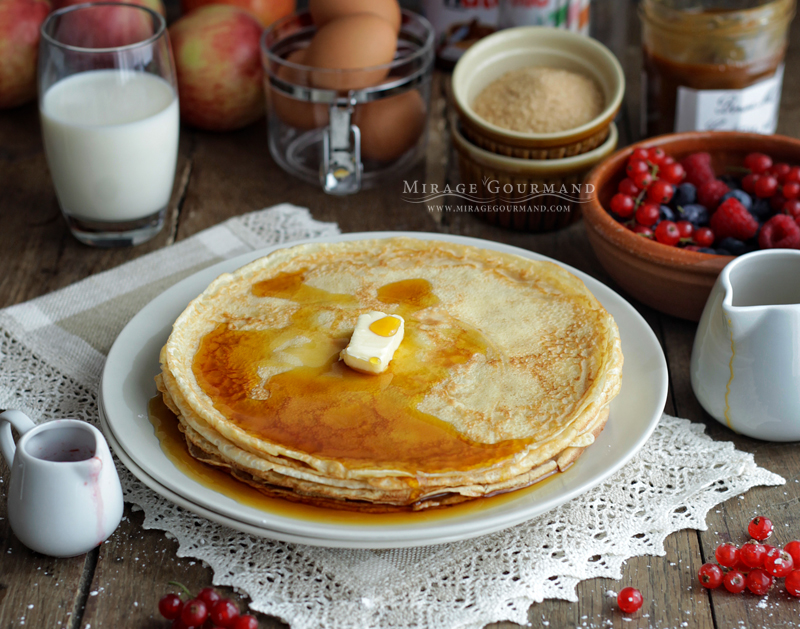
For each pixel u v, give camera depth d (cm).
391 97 128
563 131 123
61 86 121
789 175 119
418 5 152
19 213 129
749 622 102
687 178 122
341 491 102
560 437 103
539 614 102
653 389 108
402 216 128
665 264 114
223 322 110
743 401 108
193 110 135
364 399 105
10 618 102
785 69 143
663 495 107
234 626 100
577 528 105
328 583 103
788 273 111
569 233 126
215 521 103
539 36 129
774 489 108
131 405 107
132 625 102
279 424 104
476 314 110
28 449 103
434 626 101
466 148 124
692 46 126
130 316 117
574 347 108
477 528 101
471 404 105
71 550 103
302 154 132
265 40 131
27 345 115
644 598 103
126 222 124
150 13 127
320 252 115
